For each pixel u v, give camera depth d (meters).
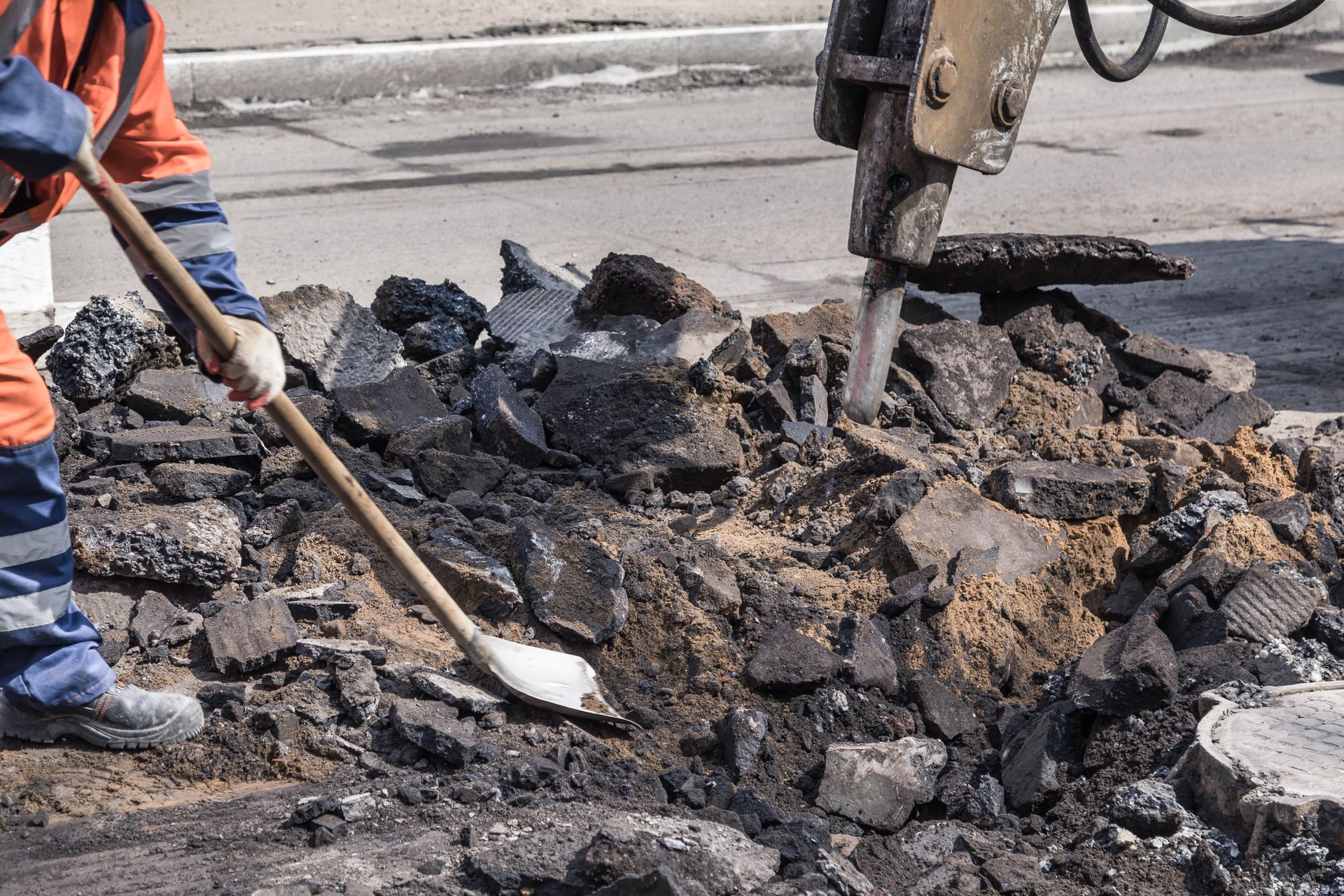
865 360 8.92
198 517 6.89
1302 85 30.31
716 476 8.58
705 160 20.58
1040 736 6.38
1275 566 7.36
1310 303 15.12
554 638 6.75
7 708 5.77
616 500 8.34
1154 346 10.47
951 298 14.74
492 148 20.59
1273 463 8.72
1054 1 8.05
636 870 4.93
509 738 6.04
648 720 6.37
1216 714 6.07
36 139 4.39
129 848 5.20
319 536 7.19
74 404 8.46
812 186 19.39
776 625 6.96
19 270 11.73
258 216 16.23
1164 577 7.44
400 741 5.95
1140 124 25.44
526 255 11.34
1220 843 5.43
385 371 9.29
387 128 21.56
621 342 9.55
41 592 5.51
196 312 4.86
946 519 7.64
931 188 8.38
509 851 5.20
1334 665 6.77
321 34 24.05
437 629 6.71
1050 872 5.50
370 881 5.02
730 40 26.62
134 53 5.11
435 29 25.19
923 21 7.70
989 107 8.12
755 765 6.19
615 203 17.83
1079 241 10.18
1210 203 19.75
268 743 5.89
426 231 16.02
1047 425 9.70
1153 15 9.80
